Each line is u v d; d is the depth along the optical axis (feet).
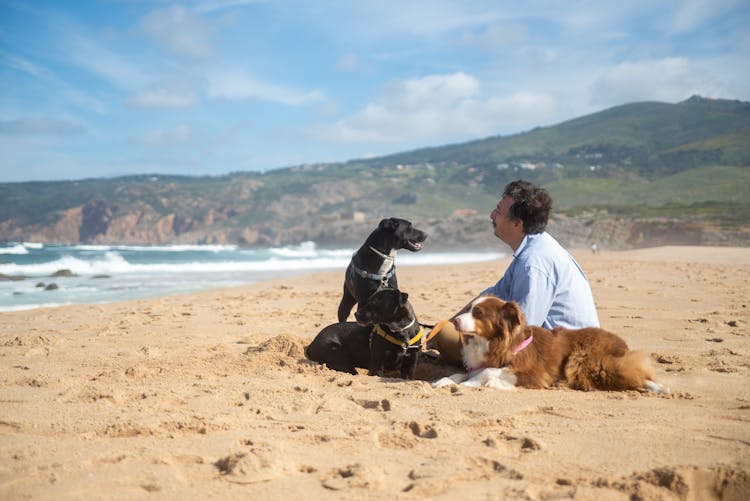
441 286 48.91
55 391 15.28
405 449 10.74
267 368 18.24
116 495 8.68
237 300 41.68
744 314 30.27
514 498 8.59
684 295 39.22
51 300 50.21
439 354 20.15
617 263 85.05
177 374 17.22
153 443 10.94
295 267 105.29
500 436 11.32
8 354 20.74
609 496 8.69
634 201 584.40
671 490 9.07
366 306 17.44
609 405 13.47
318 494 8.79
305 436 11.30
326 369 18.08
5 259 132.26
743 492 9.25
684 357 19.42
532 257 16.48
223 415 12.75
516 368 15.20
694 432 11.51
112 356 20.24
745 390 15.15
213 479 9.32
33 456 10.23
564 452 10.43
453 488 8.93
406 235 23.22
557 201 631.15
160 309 35.91
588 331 15.67
